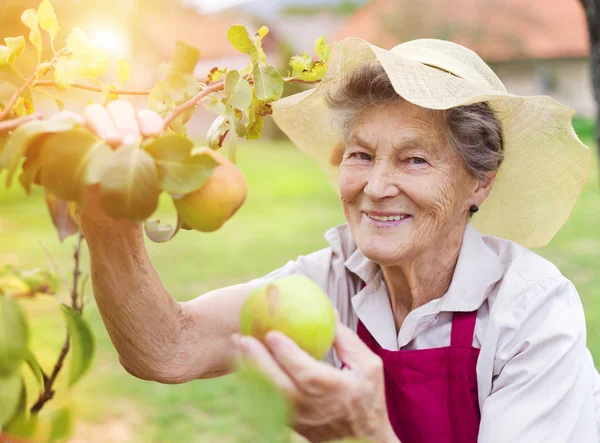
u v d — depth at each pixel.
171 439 3.61
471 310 1.69
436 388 1.68
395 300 1.83
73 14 3.41
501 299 1.66
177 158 0.95
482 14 25.33
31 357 1.07
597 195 12.05
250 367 0.92
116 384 4.24
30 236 8.97
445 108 1.47
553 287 1.65
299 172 17.06
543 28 26.30
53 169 0.92
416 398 1.68
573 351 1.56
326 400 1.12
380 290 1.84
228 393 4.24
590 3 2.88
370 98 1.62
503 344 1.62
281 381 1.07
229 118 1.13
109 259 1.38
